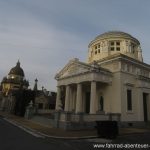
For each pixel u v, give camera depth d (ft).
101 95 114.93
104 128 60.49
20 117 151.23
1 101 319.27
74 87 134.82
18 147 41.19
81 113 81.61
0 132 65.62
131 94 110.73
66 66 129.49
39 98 219.61
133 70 116.78
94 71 103.04
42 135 62.69
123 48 141.18
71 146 44.62
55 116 85.30
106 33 151.23
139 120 109.50
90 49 157.79
